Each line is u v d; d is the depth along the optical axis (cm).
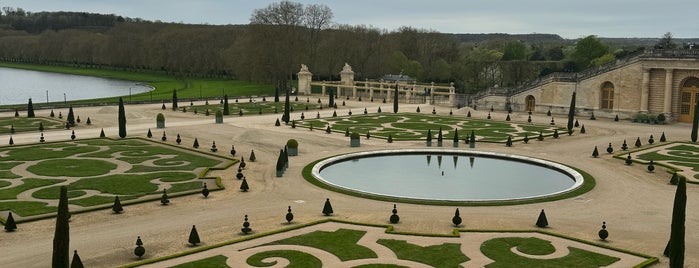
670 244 4553
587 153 10000
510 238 5472
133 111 15312
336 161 9250
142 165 8538
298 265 4772
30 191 6938
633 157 9550
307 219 6019
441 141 10656
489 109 16912
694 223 6006
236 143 10525
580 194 7181
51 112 13975
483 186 7856
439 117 14925
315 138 11231
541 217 5856
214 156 9256
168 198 6756
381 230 5669
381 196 6956
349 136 11600
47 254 4906
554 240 5428
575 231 5766
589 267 4775
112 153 9400
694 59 13300
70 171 8050
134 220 5925
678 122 14025
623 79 14550
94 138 10819
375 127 12950
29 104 13625
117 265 4703
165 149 9800
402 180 8175
